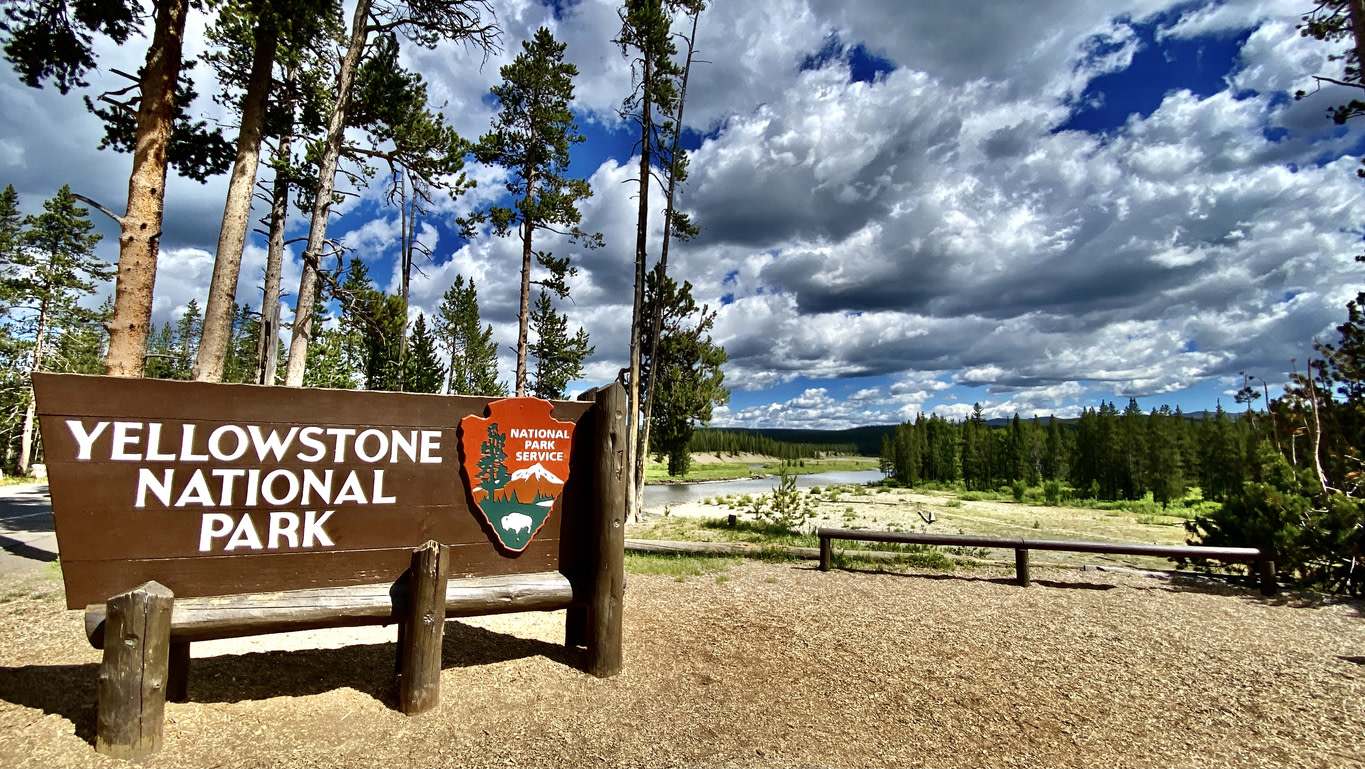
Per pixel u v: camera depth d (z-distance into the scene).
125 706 2.64
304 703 3.31
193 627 2.88
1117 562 9.91
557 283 20.05
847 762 2.92
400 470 3.50
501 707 3.38
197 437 3.04
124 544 2.87
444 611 3.35
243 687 3.46
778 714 3.45
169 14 6.95
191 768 2.61
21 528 10.39
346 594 3.23
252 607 2.99
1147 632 5.33
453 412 3.67
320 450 3.29
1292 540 7.11
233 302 7.99
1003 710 3.60
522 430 3.84
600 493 3.91
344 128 9.84
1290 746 3.21
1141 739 3.26
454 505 3.64
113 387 2.89
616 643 3.92
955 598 6.54
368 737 2.97
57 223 28.42
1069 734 3.30
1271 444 9.25
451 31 9.82
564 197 19.16
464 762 2.77
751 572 7.84
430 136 10.67
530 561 3.84
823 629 5.21
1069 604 6.36
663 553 9.25
